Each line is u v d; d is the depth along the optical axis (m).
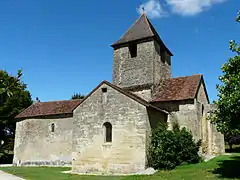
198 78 25.69
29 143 30.16
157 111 22.28
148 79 26.27
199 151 22.28
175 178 15.62
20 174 20.50
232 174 15.52
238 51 15.63
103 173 20.53
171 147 19.78
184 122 23.19
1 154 41.09
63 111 29.22
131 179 16.47
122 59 28.20
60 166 27.50
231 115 14.43
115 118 21.25
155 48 27.38
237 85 14.28
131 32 28.75
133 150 19.97
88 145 21.86
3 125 40.75
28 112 31.72
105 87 22.34
